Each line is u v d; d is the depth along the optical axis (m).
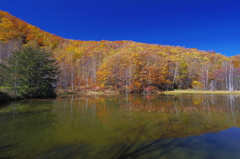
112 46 79.50
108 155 4.40
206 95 28.23
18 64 22.08
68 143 5.37
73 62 58.00
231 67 40.91
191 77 48.53
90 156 4.34
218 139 5.73
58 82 43.28
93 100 20.61
